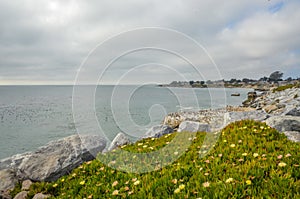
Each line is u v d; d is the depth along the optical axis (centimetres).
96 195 442
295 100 1970
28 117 2734
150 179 480
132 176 509
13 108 3609
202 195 375
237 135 655
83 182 504
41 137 1866
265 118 910
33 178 577
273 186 365
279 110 1777
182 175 468
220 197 354
